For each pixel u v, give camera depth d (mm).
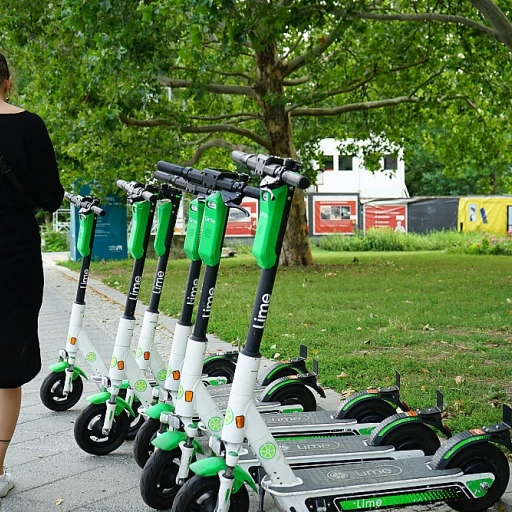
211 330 11625
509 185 29531
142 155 23391
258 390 6676
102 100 19609
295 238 24781
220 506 4070
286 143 23438
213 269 4492
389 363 8859
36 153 4930
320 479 4445
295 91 24484
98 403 5895
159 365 5945
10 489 5332
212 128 23312
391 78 23453
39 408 7551
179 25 17281
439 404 5359
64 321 13320
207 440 6277
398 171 51156
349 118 26844
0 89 4980
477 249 33344
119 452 6207
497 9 14031
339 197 45812
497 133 26828
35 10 19438
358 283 18641
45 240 41125
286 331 11430
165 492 4902
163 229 5715
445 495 4594
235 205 4254
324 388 7887
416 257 30516
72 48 19672
